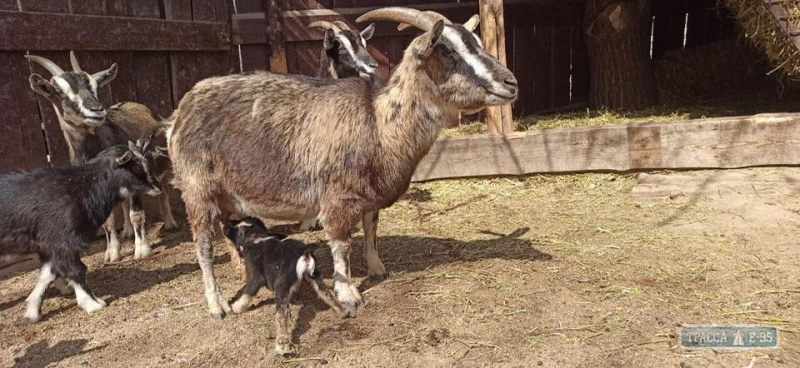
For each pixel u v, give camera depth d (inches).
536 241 200.4
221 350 139.9
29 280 190.9
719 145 247.0
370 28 264.8
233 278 185.6
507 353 131.3
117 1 239.5
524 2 379.6
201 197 158.6
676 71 430.3
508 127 274.8
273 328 150.0
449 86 148.8
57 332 153.7
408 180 161.2
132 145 174.6
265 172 154.9
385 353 134.4
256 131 154.1
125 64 246.1
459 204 250.2
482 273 175.5
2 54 202.8
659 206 225.5
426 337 140.2
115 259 207.3
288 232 232.8
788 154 240.4
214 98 157.9
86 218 165.8
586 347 131.5
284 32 322.0
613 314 145.4
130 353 140.9
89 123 197.5
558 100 420.8
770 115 242.1
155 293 176.6
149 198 259.9
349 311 152.2
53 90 197.8
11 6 202.2
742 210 211.3
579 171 267.4
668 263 173.9
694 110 373.1
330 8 334.0
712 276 163.2
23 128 212.5
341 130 150.7
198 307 164.9
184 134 157.1
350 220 155.6
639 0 372.2
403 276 177.3
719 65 452.4
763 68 467.8
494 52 266.5
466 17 357.1
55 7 216.1
